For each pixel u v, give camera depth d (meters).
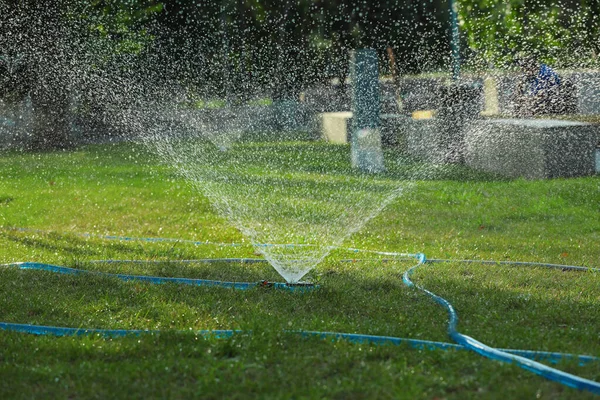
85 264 6.62
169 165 14.94
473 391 3.55
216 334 4.48
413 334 4.43
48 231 8.55
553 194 10.34
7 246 7.67
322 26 21.19
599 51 18.98
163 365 3.86
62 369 3.86
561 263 6.80
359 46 21.09
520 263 6.75
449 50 20.25
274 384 3.64
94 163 15.47
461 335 4.33
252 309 5.05
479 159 13.87
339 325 4.59
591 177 11.80
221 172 13.74
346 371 3.82
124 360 4.03
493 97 19.44
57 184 12.26
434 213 9.36
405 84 20.70
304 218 9.27
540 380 3.70
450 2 19.91
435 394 3.51
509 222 8.80
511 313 5.02
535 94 19.02
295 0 21.05
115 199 10.66
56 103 19.09
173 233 8.44
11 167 14.84
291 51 21.80
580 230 8.28
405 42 20.61
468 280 6.07
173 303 5.21
